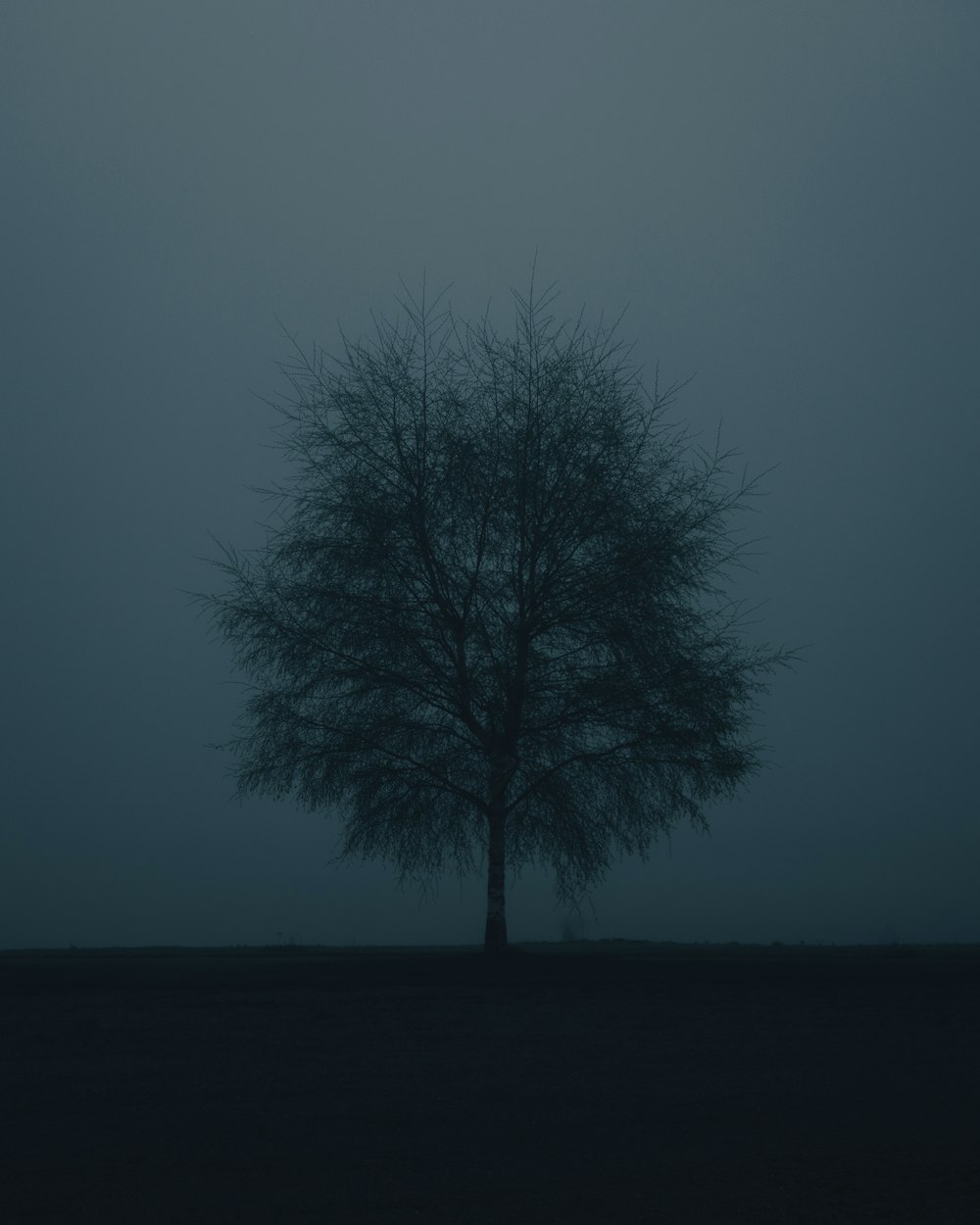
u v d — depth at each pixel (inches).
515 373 912.3
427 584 885.2
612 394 912.3
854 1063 438.0
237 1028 517.7
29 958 837.2
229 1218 261.1
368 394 908.6
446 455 892.0
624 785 866.1
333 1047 472.1
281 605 887.1
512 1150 317.4
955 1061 442.9
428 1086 397.1
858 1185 286.7
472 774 873.5
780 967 743.7
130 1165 301.7
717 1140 327.3
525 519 875.4
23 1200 274.2
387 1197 276.5
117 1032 506.9
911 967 740.0
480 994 630.5
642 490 893.2
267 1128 339.9
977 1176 293.7
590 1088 394.3
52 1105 368.2
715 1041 487.2
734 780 869.2
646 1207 269.6
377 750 869.2
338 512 887.7
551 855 883.4
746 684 875.4
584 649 879.7
